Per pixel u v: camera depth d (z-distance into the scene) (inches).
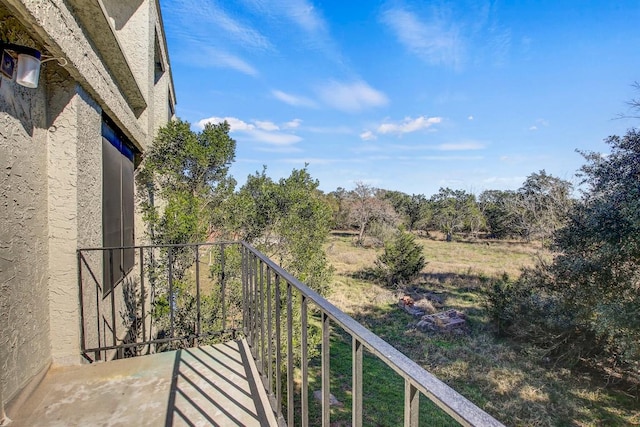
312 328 294.7
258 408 67.4
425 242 960.9
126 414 64.7
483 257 719.7
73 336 82.1
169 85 298.8
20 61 54.7
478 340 315.9
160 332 192.5
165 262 173.8
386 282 529.3
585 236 269.9
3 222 59.7
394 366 24.5
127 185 155.6
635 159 244.2
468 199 1032.2
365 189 985.5
